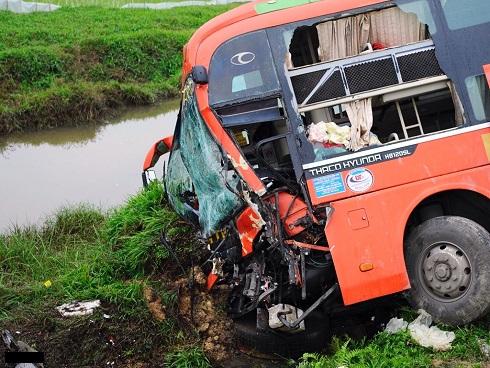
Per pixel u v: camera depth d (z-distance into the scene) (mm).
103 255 8578
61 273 8594
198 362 6598
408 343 5809
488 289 5719
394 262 5875
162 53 20422
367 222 5914
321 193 5984
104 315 7012
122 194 12016
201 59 6270
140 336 6871
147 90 18156
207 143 6254
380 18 6234
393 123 6363
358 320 6637
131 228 8773
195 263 7941
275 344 6531
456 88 6047
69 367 6555
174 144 6977
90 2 27516
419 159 5973
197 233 7230
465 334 5754
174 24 23984
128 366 6668
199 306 7301
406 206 5918
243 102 6160
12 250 9148
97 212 10672
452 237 5883
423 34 6246
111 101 17312
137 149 14523
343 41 6254
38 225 10602
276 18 6234
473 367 5387
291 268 5973
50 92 16484
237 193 6121
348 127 6078
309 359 6191
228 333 7035
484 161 5953
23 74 17844
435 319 5957
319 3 6266
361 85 6113
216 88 6203
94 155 14281
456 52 6098
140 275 8133
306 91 6133
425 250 5992
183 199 6949
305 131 6090
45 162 14008
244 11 6434
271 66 6168
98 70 18984
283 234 6070
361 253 5887
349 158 6004
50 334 6844
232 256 6332
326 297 6031
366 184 5965
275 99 6160
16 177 13141
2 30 20578
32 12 24531
